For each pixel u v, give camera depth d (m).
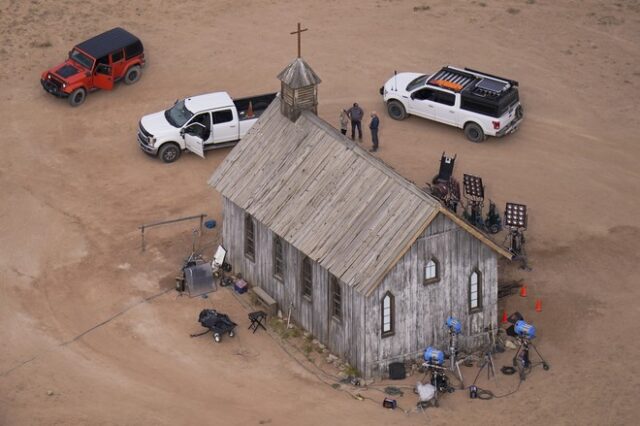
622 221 87.94
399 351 73.19
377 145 95.31
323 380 73.12
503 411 70.12
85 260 84.19
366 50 110.19
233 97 103.00
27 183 92.75
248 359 75.00
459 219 71.06
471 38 112.25
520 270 82.88
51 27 114.19
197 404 71.00
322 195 75.06
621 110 101.44
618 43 111.44
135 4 118.69
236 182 80.06
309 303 76.06
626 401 70.94
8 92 104.62
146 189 92.06
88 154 96.50
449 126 99.31
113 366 74.19
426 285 72.25
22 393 71.62
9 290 80.94
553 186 91.88
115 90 104.94
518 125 98.69
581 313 78.75
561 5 118.19
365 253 70.81
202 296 80.94
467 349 75.56
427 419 69.50
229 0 119.38
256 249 79.81
